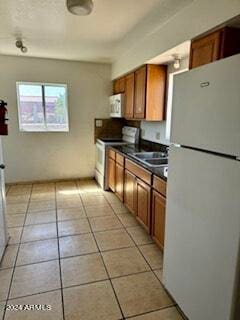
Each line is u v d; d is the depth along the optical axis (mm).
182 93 1489
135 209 2883
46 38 2932
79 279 1939
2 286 1841
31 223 2904
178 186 1564
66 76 4281
